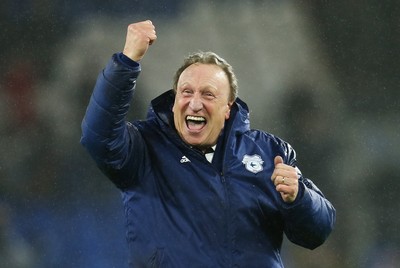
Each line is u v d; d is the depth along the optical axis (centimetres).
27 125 3456
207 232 1238
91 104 1195
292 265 3164
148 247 1240
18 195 3328
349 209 3425
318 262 3192
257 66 3709
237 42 3716
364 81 3669
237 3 3738
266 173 1293
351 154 3544
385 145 3547
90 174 3378
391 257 3281
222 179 1268
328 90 3675
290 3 3747
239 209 1259
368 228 3362
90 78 3594
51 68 3578
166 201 1259
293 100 3662
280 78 3700
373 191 3453
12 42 3584
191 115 1279
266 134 1362
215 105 1287
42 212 3300
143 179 1271
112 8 3666
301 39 3731
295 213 1238
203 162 1270
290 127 3622
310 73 3697
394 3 3728
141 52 1198
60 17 3631
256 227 1266
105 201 3331
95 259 3241
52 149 3431
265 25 3734
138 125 1319
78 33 3634
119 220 3300
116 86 1176
